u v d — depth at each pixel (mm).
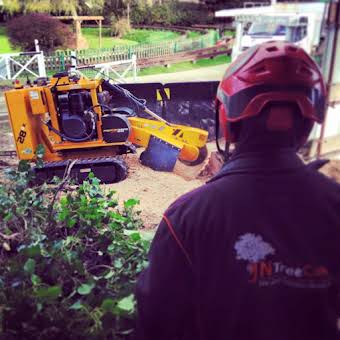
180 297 963
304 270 905
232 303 928
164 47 10336
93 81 5379
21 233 2203
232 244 918
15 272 1780
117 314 1537
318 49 2502
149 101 7184
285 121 912
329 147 2424
